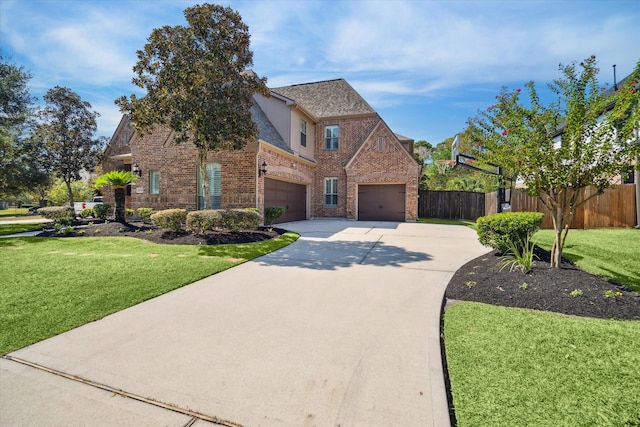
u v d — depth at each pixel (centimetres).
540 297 436
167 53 1002
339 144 1964
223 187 1384
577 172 484
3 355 302
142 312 409
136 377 266
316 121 1936
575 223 1029
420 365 282
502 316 388
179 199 1484
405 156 1766
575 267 552
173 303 443
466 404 227
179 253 783
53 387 253
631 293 432
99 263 672
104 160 2064
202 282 544
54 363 288
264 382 259
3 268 629
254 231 1102
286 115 1658
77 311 410
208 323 376
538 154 503
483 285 500
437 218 2003
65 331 353
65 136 1914
